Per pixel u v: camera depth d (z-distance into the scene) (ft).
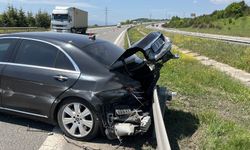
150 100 20.27
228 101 29.84
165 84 34.91
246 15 391.65
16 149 17.80
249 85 40.34
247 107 28.17
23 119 22.25
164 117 23.31
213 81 37.76
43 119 20.06
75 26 151.94
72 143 18.72
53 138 19.36
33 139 19.19
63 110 19.22
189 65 51.62
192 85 34.40
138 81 19.61
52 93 19.26
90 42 21.12
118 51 22.11
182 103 27.66
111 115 18.24
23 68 20.36
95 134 18.70
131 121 18.13
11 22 207.82
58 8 146.72
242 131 20.80
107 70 18.99
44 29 213.46
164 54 20.31
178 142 19.20
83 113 18.70
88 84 18.52
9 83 20.61
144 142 18.99
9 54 21.13
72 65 19.27
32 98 19.94
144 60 21.84
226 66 58.03
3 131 20.24
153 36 20.90
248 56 63.41
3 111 21.31
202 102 28.81
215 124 21.47
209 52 79.15
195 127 21.62
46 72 19.63
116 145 18.57
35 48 20.63
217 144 18.54
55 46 20.07
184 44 110.93
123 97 18.37
